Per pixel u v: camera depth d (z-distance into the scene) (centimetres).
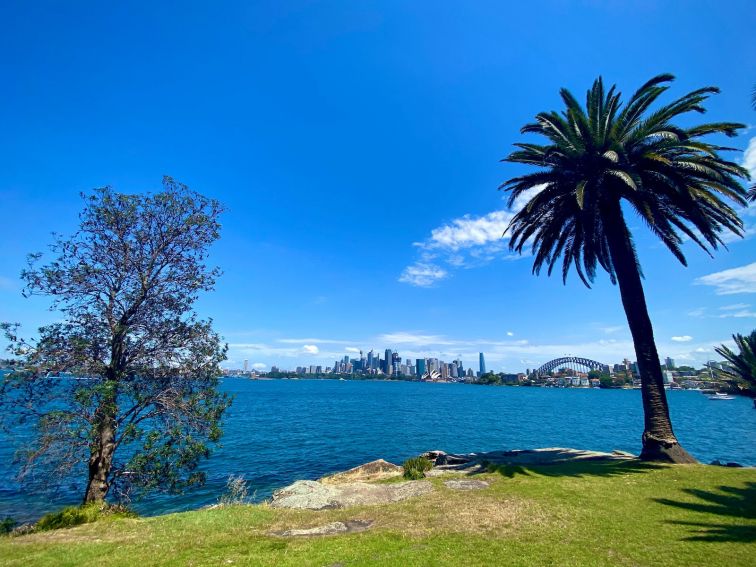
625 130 2014
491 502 1316
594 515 1116
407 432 5062
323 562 828
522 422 6562
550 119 2102
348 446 3928
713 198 1784
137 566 828
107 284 1633
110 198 1645
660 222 2144
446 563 802
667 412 1947
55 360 1473
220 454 3338
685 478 1522
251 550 919
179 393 1653
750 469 1680
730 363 7450
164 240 1747
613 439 4769
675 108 1900
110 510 1391
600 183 1967
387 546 920
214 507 1472
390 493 1548
